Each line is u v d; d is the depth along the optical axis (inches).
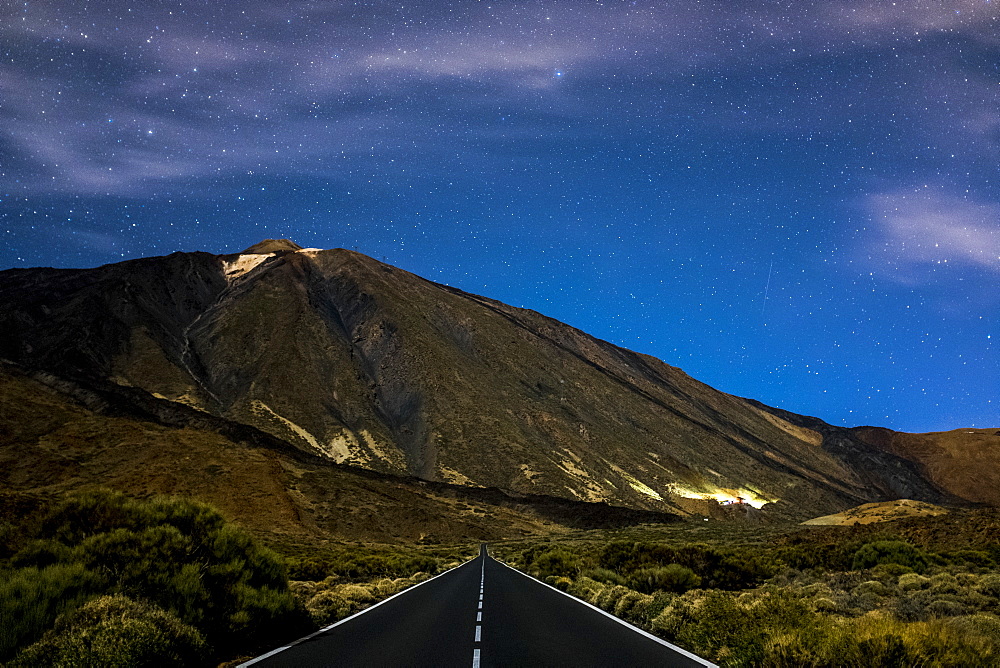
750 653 323.9
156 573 389.1
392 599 800.3
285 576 508.4
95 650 269.3
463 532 4020.7
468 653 383.2
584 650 393.4
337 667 332.8
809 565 1245.7
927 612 528.4
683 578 840.9
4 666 262.8
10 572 338.6
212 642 380.8
